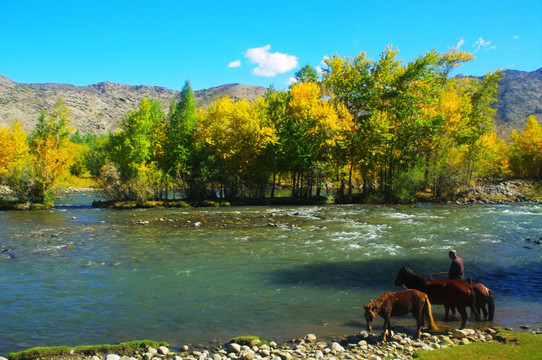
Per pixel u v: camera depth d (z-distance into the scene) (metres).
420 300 9.46
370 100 46.16
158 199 44.59
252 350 8.60
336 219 29.94
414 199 43.78
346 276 14.72
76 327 10.09
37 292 12.91
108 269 15.75
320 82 51.41
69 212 36.41
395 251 18.69
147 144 43.28
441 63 48.66
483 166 57.00
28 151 55.66
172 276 14.78
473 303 10.02
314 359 8.03
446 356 7.74
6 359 8.16
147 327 10.11
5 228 26.27
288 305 11.75
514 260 16.88
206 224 27.94
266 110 47.66
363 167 47.75
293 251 18.88
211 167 43.78
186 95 69.25
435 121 43.81
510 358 7.54
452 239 21.55
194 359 8.09
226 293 12.86
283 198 45.19
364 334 9.42
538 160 61.62
